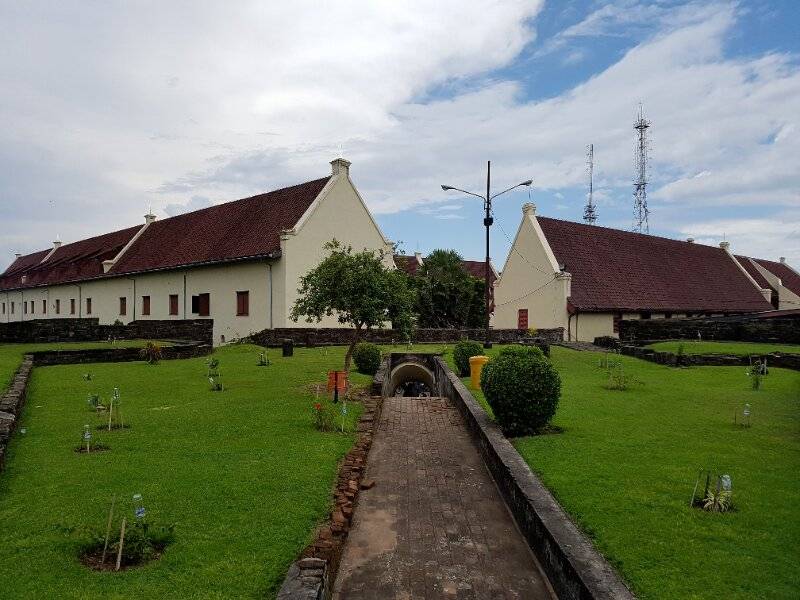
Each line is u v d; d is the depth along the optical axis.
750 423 9.95
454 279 34.97
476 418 9.99
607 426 9.69
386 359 19.67
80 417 9.87
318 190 29.11
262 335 24.34
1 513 5.57
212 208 36.59
